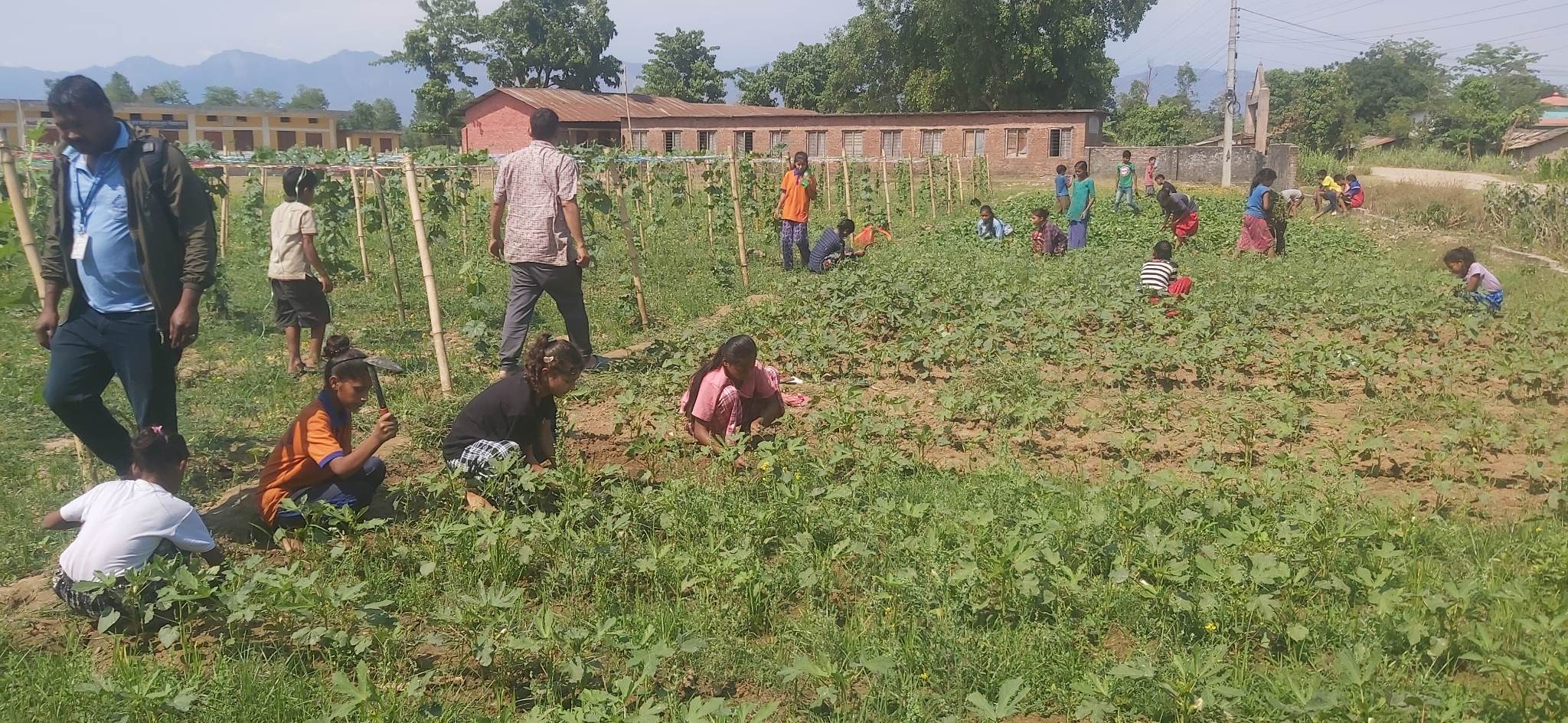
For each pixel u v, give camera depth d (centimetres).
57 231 557
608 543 518
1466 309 1127
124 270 557
